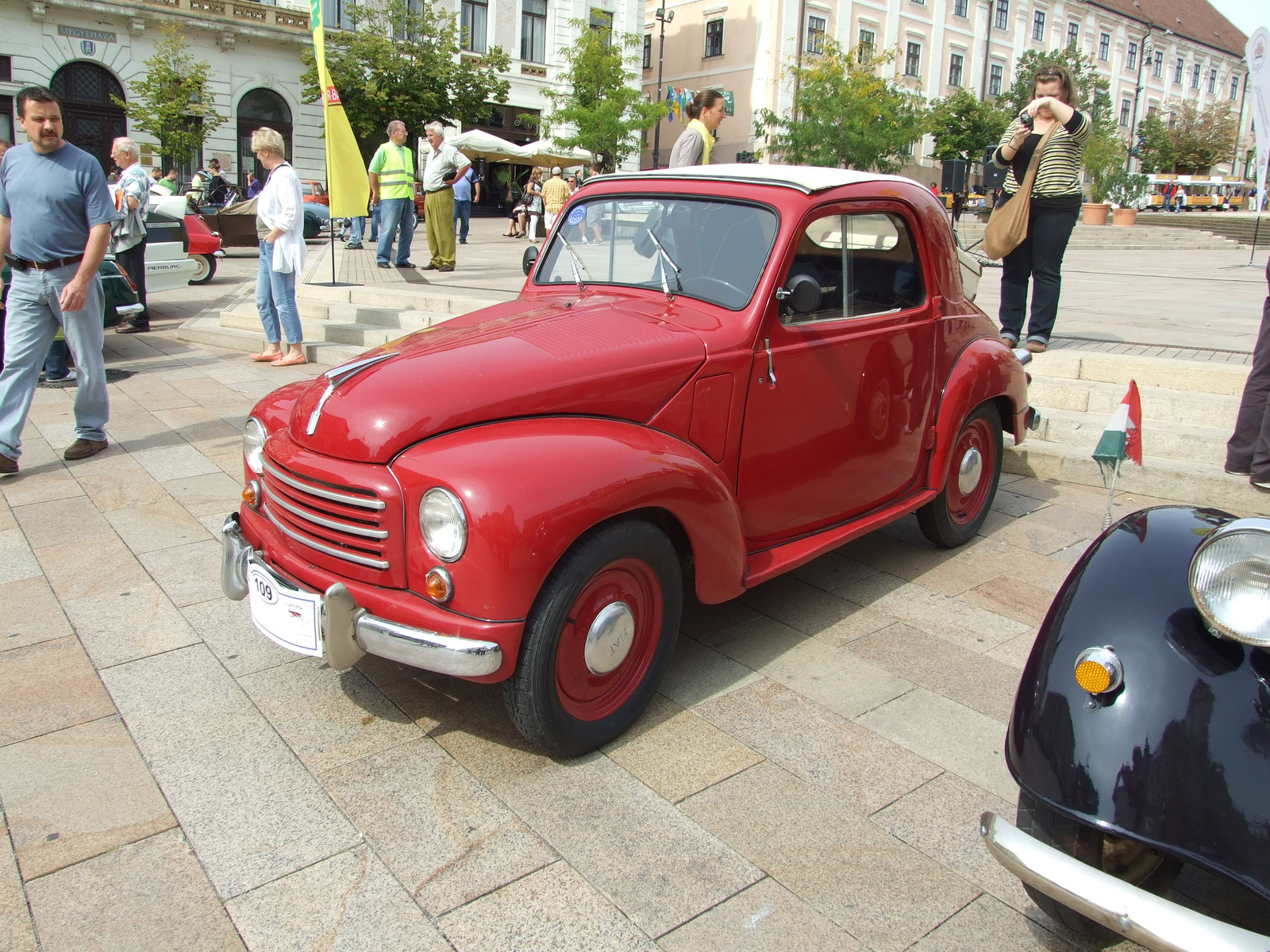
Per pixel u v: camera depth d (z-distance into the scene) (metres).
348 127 9.90
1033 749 1.92
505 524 2.43
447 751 2.84
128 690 3.14
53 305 5.18
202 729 2.92
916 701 3.17
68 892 2.24
